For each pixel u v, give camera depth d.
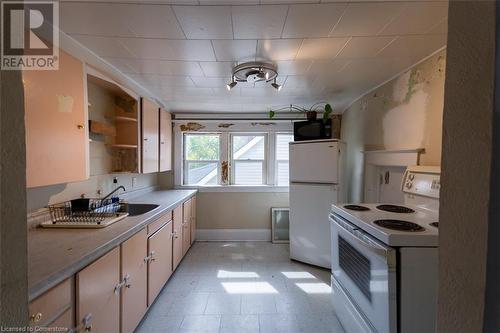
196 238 3.85
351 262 1.57
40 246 1.20
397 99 2.22
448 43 0.54
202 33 1.47
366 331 1.37
